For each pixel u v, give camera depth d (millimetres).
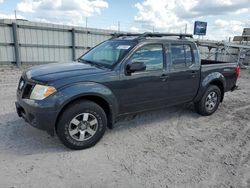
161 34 4789
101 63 4215
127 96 4105
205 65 5391
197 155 3758
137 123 5004
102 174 3107
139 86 4207
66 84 3469
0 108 5387
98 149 3785
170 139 4316
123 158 3543
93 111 3713
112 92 3887
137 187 2885
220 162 3572
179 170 3297
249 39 23281
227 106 6789
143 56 4258
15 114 5004
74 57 14977
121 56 4066
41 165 3234
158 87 4504
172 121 5246
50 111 3354
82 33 14992
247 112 6258
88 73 3723
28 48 13125
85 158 3484
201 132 4727
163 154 3732
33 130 4258
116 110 4027
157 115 5574
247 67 17828
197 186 2963
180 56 4867
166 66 4590
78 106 3568
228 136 4586
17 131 4195
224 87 5906
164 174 3182
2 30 11977
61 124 3500
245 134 4730
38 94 3387
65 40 14438
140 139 4246
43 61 13852
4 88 7484
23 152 3543
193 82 5145
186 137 4441
